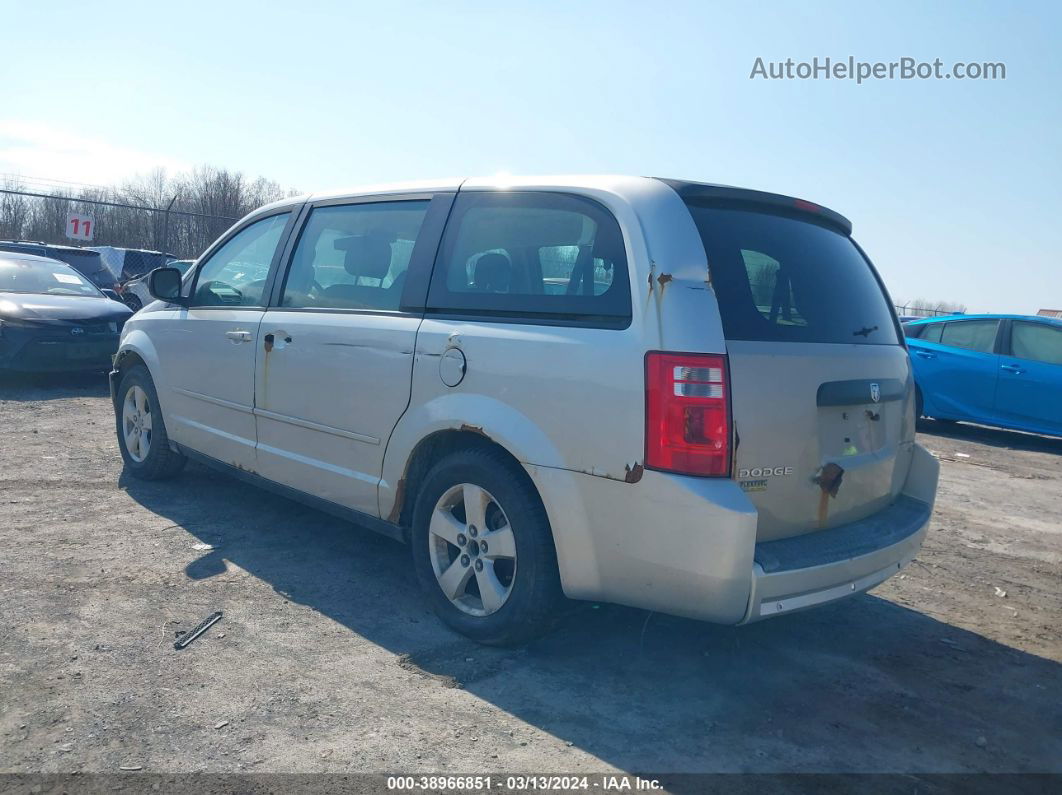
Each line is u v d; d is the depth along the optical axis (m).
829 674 3.59
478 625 3.58
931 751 3.03
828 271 3.59
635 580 3.10
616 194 3.30
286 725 2.93
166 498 5.50
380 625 3.78
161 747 2.76
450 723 3.00
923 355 10.81
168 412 5.44
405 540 4.01
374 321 3.99
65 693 3.05
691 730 3.06
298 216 4.77
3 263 10.66
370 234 4.28
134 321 5.86
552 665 3.49
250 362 4.68
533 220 3.56
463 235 3.82
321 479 4.29
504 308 3.52
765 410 3.07
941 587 4.83
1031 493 7.52
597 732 3.00
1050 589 4.88
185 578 4.18
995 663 3.81
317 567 4.44
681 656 3.65
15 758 2.65
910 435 3.94
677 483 2.93
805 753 2.96
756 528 2.91
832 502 3.36
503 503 3.44
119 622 3.65
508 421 3.36
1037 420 9.85
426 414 3.67
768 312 3.22
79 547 4.52
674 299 3.01
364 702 3.11
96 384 10.26
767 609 2.99
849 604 4.46
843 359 3.40
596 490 3.13
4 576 4.07
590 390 3.13
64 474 5.96
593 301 3.23
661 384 2.96
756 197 3.44
